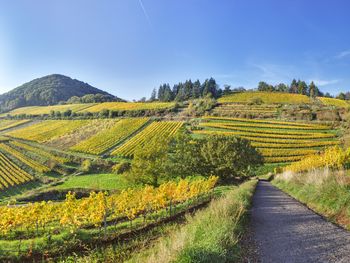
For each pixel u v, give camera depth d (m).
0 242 13.62
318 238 8.02
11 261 11.87
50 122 122.94
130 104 137.75
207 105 114.31
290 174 27.86
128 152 72.56
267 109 107.19
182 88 176.25
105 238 13.93
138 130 93.75
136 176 46.94
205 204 20.58
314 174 16.44
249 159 45.03
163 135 81.75
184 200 23.19
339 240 7.72
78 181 57.34
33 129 113.00
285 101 127.31
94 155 75.62
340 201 10.84
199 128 87.56
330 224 9.60
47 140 95.56
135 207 17.59
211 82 165.50
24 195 48.72
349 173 15.08
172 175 45.94
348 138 53.81
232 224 8.36
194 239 7.04
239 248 7.02
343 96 160.75
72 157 75.00
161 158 47.59
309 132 79.19
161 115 112.12
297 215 11.55
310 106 110.94
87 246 12.95
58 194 46.34
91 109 135.62
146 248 10.77
